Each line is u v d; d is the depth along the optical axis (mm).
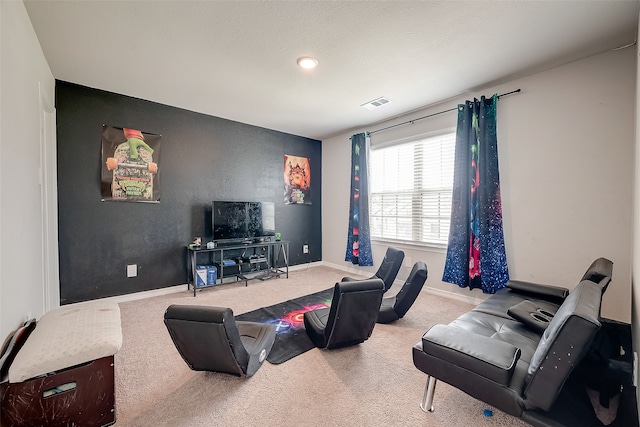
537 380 1173
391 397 1716
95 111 3178
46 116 2787
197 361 1797
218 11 1899
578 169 2604
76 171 3080
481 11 1913
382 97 3404
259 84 3037
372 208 4660
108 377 1477
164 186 3695
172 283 3787
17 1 1683
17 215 1638
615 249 2436
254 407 1623
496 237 3051
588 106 2535
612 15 1948
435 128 3732
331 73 2793
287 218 5066
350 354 2213
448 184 3666
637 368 1396
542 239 2820
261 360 1974
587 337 1071
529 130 2881
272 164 4828
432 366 1501
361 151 4609
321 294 3723
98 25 2031
